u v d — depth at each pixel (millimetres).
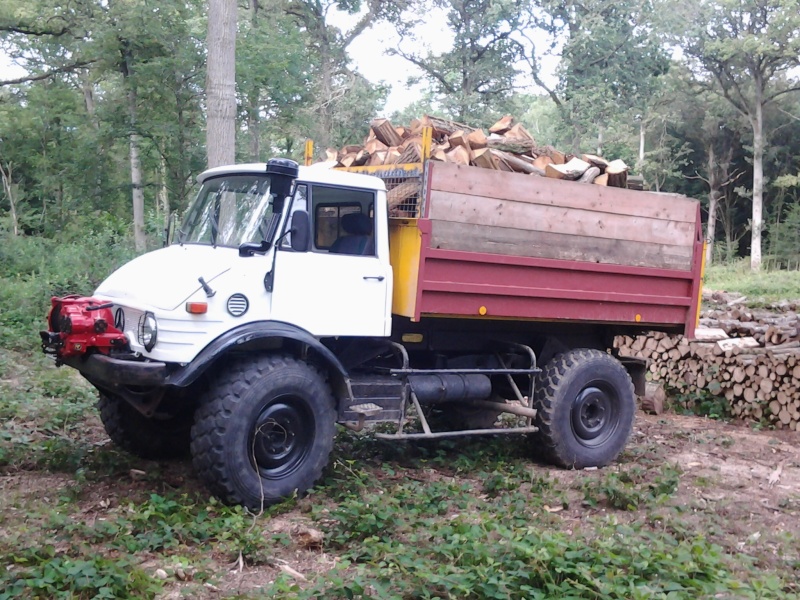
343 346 6398
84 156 23672
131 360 5414
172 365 5383
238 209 6012
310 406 5688
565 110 32250
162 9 19953
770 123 49188
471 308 6449
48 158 28969
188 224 6375
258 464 5535
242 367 5496
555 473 7082
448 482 6438
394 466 6723
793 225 46531
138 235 21406
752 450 8383
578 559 4535
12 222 27641
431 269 6191
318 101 27797
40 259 17531
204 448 5320
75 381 9297
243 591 4188
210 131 12203
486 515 5355
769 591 4332
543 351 7629
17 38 27594
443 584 4062
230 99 12188
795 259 45156
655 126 50812
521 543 4566
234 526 4883
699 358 10641
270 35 21766
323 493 5793
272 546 4816
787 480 7227
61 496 5371
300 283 5801
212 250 5887
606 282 7230
